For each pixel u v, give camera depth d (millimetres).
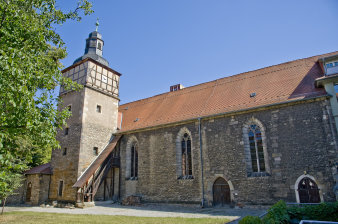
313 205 10602
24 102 7672
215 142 18422
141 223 11352
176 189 19297
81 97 23469
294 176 15117
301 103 15891
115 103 26266
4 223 11961
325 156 14492
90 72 24312
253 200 16047
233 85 21578
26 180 23484
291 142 15672
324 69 16203
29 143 15758
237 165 17156
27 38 9289
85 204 19547
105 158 21953
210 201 17594
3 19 8688
